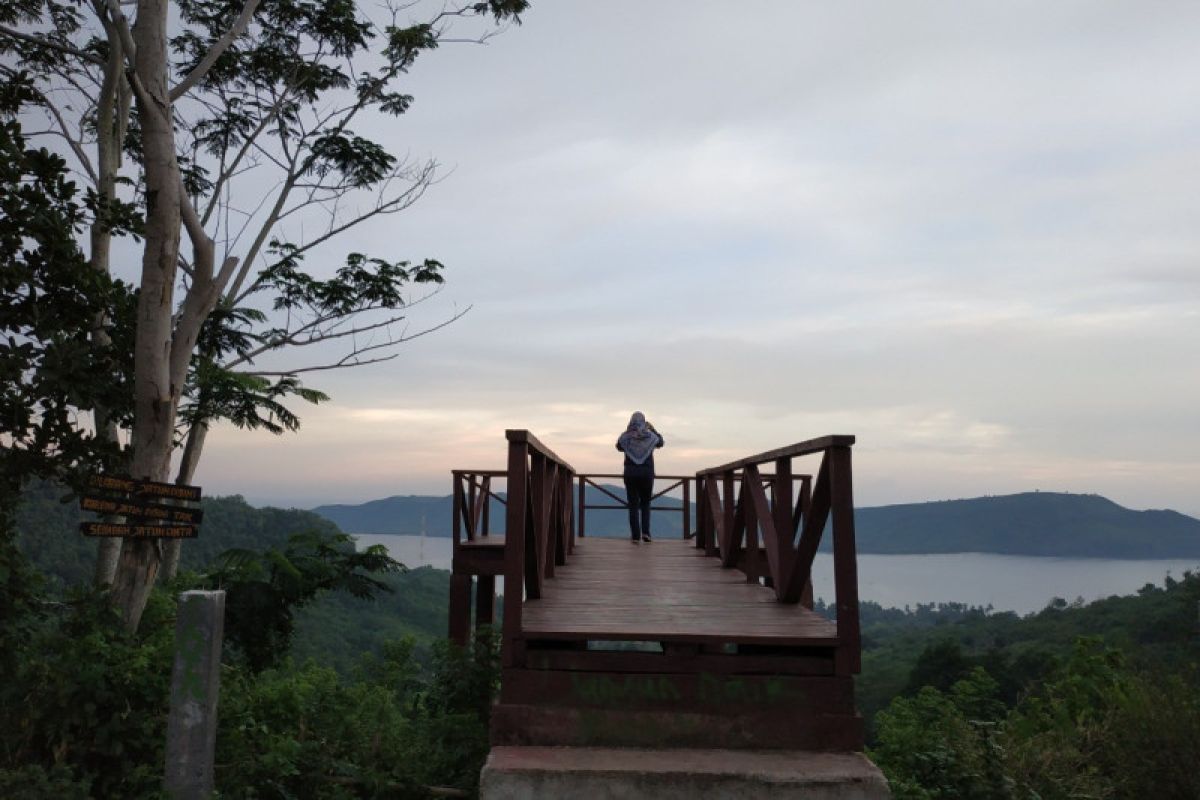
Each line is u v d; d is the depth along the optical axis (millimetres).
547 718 4188
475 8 13586
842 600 4211
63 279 6293
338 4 13242
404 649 7508
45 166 6172
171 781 3830
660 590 6363
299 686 6020
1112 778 6434
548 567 7020
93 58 10344
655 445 12000
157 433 6688
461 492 9531
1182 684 6379
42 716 4492
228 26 13625
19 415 5672
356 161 14578
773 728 4152
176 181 7062
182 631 3902
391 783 5066
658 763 3900
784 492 5551
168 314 6859
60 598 5652
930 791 5691
